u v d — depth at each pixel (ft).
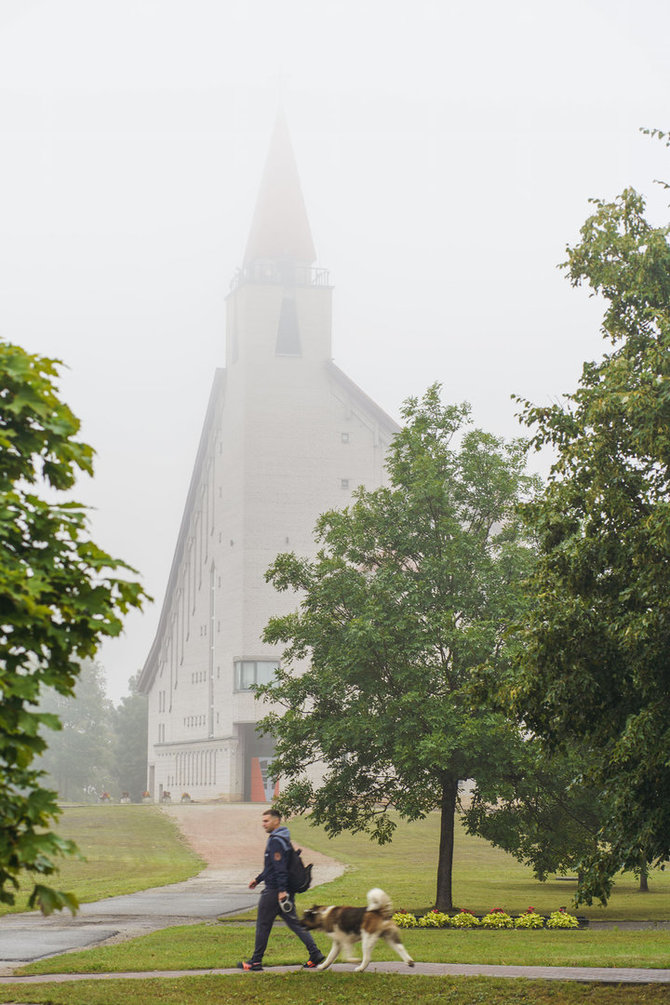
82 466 28.19
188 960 60.95
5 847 24.53
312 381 366.43
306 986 50.39
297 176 382.01
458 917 88.43
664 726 51.31
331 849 198.59
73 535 27.99
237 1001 47.80
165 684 435.94
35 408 26.61
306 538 359.05
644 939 76.33
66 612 26.53
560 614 54.34
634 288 60.85
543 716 57.41
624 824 52.70
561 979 51.26
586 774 56.90
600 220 64.64
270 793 344.49
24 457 27.96
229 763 353.51
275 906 55.21
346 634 103.60
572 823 102.42
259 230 375.86
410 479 110.93
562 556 56.85
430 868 172.35
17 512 26.78
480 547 108.58
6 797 25.12
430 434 115.34
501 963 58.23
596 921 98.02
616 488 56.39
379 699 104.58
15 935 78.59
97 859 177.99
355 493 114.93
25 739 25.13
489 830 102.73
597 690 55.21
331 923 54.80
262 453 360.28
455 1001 47.65
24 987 51.39
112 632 26.71
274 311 367.04
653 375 55.06
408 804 99.14
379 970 54.90
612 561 56.18
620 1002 46.60
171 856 186.39
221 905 106.83
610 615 55.26
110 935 78.13
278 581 114.52
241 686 349.61
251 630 352.28
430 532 108.68
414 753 96.89
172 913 98.02
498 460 111.55
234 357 372.99
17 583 25.02
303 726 105.70
